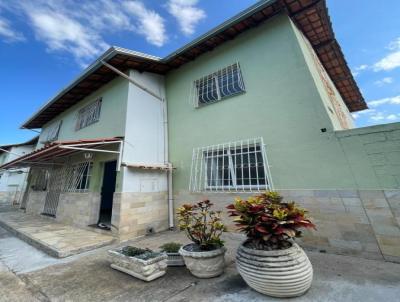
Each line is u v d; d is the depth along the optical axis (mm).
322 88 4855
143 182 5785
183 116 6750
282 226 2303
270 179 4484
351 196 3529
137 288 2619
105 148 6289
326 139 3955
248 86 5406
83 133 8078
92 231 5680
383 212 3232
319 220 3783
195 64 6914
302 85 4504
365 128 3578
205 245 3072
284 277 2115
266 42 5375
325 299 2172
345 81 8133
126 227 5125
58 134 10172
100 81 7523
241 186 4926
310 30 5848
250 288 2504
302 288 2176
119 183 5406
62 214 7312
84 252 4234
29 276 3051
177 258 3359
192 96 6656
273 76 5004
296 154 4266
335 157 3795
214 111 5945
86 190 6613
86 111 8516
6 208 12500
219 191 5234
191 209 3498
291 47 4887
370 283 2475
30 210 9883
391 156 3279
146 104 6676
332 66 7336
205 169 5746
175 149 6664
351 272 2805
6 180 16516
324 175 3859
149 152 6270
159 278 2898
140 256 3078
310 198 3934
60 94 8031
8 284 2779
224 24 5316
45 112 10391
